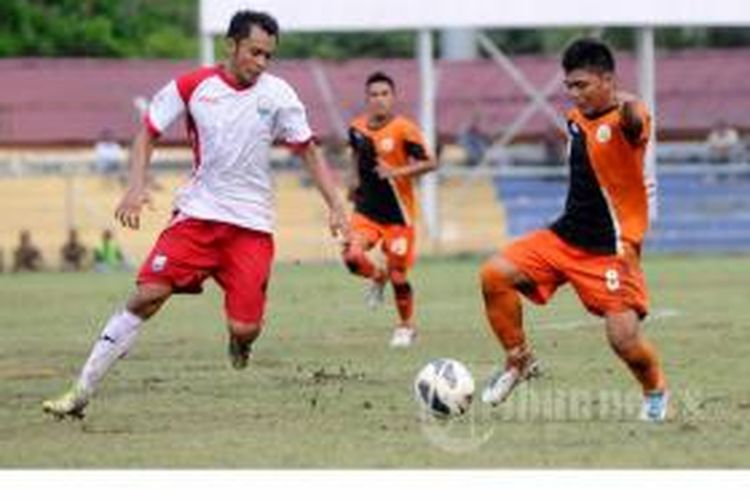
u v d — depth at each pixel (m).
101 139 97.69
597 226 28.16
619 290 28.09
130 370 37.31
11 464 25.39
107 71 107.50
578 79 27.91
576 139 28.11
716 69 109.06
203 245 29.09
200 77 28.95
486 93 106.12
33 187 91.81
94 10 127.75
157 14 133.12
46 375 37.19
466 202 92.19
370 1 83.50
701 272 70.94
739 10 84.25
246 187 29.14
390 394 32.84
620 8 84.19
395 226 43.94
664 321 48.19
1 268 79.88
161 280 29.09
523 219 90.62
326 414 30.19
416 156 44.28
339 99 104.00
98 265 79.56
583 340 43.09
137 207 28.34
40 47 121.75
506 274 28.84
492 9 84.00
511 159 101.69
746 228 89.75
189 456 25.88
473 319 50.25
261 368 37.62
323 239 86.94
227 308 29.27
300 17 83.12
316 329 47.31
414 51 131.00
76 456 25.98
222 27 81.75
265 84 29.09
